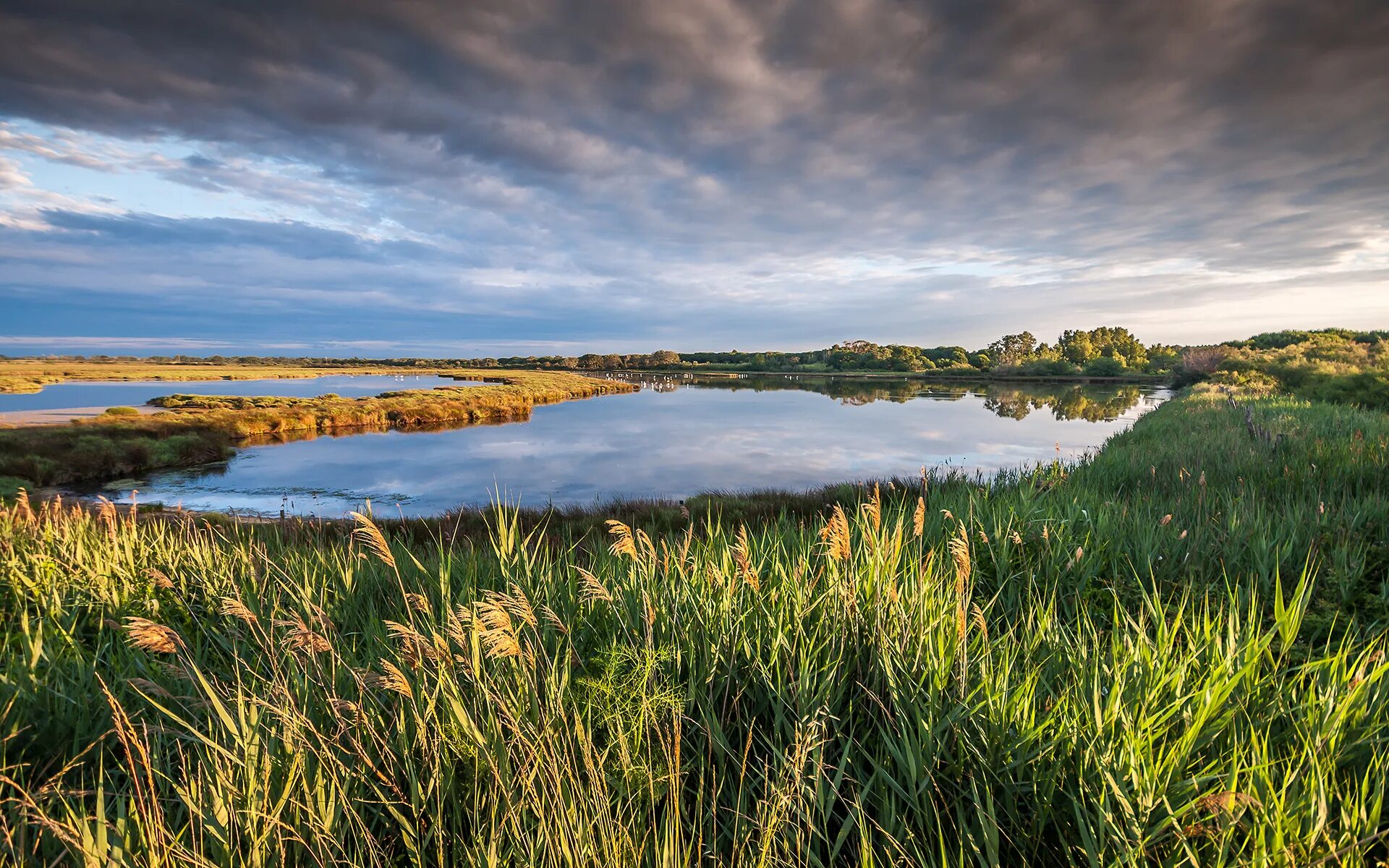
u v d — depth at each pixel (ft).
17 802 8.54
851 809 8.82
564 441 132.98
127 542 20.92
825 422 166.09
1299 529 21.40
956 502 28.91
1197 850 7.65
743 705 11.73
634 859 7.76
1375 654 11.42
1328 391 108.37
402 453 117.50
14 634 15.58
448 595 15.76
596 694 10.69
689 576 15.92
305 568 18.95
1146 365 508.12
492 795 8.82
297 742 9.36
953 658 11.35
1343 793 8.32
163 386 368.68
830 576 14.55
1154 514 25.64
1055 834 8.77
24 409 190.29
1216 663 10.82
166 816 9.04
